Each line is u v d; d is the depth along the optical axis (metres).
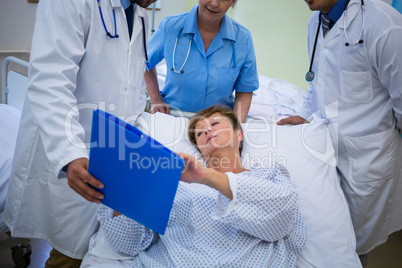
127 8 1.29
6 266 1.70
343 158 1.50
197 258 0.97
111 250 1.13
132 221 1.07
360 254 1.60
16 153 1.22
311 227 1.24
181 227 1.12
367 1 1.31
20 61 1.72
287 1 2.60
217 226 1.07
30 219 1.26
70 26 1.06
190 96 1.71
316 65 1.55
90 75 1.17
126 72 1.28
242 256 0.98
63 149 0.95
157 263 1.01
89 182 0.87
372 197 1.46
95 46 1.15
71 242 1.24
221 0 1.39
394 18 1.24
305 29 2.61
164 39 1.64
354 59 1.35
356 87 1.39
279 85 2.54
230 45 1.63
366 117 1.41
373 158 1.41
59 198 1.19
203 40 1.61
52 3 1.05
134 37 1.27
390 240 2.25
